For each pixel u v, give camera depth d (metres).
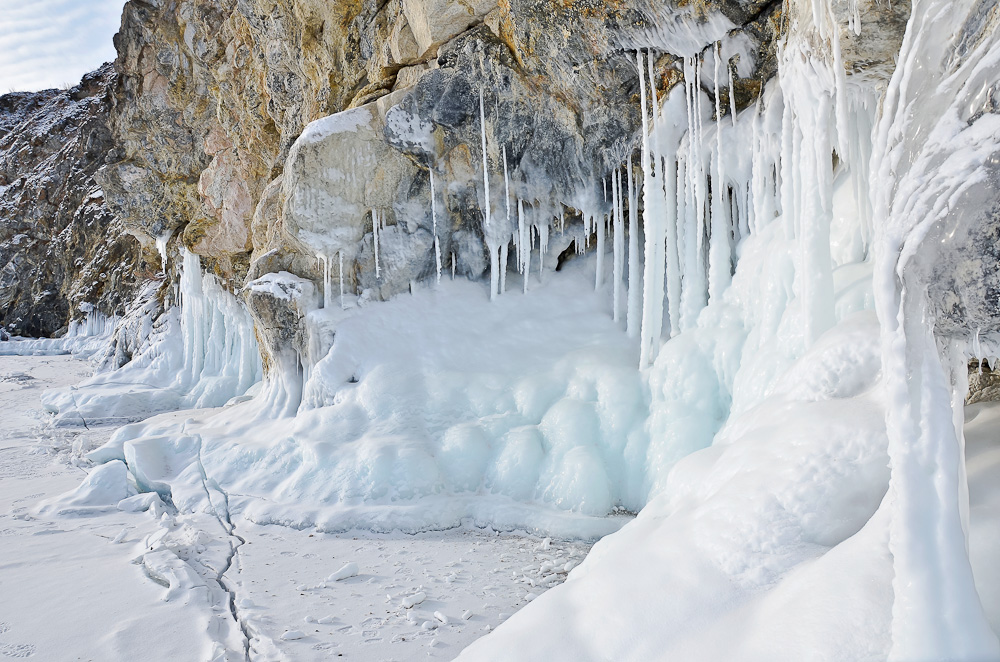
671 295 6.73
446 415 7.54
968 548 1.99
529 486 6.66
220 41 12.71
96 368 20.08
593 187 7.46
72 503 7.93
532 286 8.43
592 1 5.91
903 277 2.00
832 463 2.71
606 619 2.69
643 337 6.67
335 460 7.18
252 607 4.81
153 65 13.98
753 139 5.66
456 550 5.96
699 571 2.69
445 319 8.35
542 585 5.08
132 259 26.97
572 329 7.84
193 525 6.88
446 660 3.96
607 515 6.19
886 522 2.24
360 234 8.66
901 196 2.04
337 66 9.79
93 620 4.66
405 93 8.02
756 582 2.51
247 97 12.18
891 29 3.50
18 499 8.49
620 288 7.63
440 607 4.74
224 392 15.02
